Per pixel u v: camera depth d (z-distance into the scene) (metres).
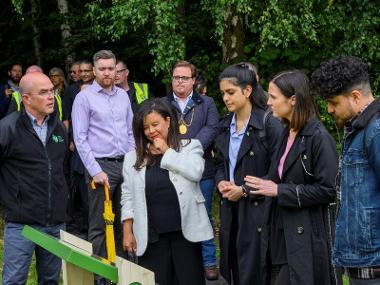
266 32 7.73
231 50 8.98
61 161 4.58
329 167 3.64
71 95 7.41
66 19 11.46
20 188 4.41
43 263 4.62
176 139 4.26
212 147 5.68
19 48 12.21
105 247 5.71
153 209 4.18
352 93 2.96
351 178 2.99
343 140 3.06
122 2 8.09
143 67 11.33
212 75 9.66
